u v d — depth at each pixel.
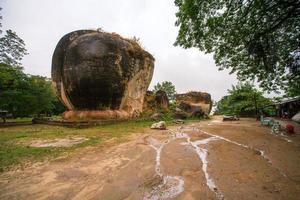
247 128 12.45
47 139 8.17
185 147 6.78
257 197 3.09
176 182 3.71
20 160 5.06
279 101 22.88
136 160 5.13
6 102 15.66
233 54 9.77
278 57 9.69
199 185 3.56
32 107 18.50
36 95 18.86
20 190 3.39
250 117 26.17
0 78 15.32
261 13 7.79
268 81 10.97
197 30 8.22
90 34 14.85
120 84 15.09
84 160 5.09
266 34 8.78
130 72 16.41
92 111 14.48
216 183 3.64
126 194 3.24
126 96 16.98
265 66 9.41
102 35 14.88
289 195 3.15
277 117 23.94
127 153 5.85
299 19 8.49
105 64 13.90
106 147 6.65
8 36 18.50
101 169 4.41
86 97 14.29
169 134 9.80
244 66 10.40
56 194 3.25
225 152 6.05
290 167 4.55
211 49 9.29
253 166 4.64
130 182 3.71
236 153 5.92
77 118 14.14
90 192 3.31
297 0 7.01
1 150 6.09
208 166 4.66
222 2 7.48
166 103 25.55
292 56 10.09
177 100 29.30
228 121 19.50
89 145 6.95
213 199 3.04
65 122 12.86
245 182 3.68
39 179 3.85
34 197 3.16
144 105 22.25
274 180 3.77
